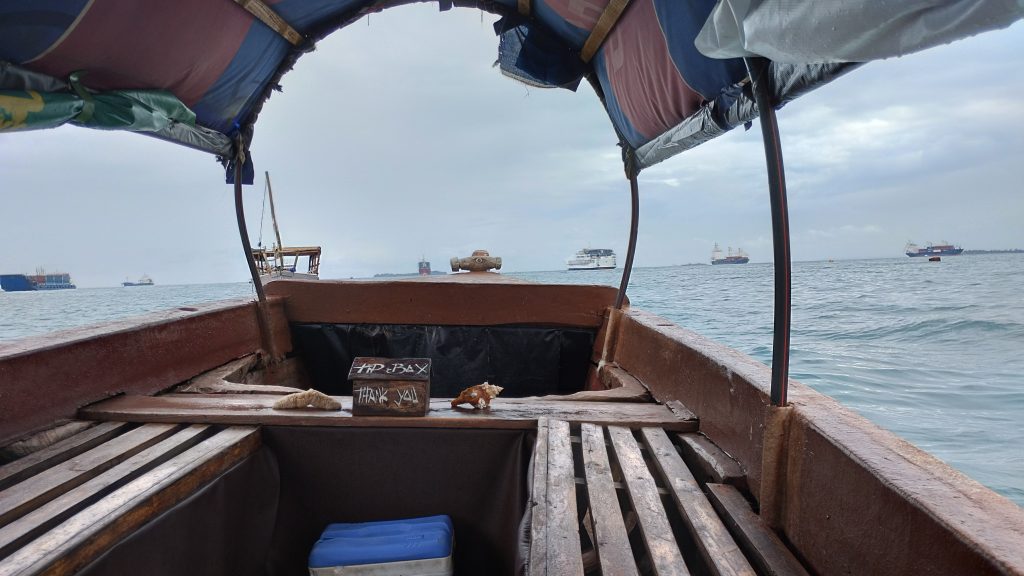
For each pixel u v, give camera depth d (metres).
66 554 1.49
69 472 1.98
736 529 1.74
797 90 1.60
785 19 1.24
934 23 0.93
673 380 2.83
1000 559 0.90
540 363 4.54
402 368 2.62
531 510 1.80
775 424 1.73
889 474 1.24
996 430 7.39
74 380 2.57
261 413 2.58
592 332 4.51
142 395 2.90
